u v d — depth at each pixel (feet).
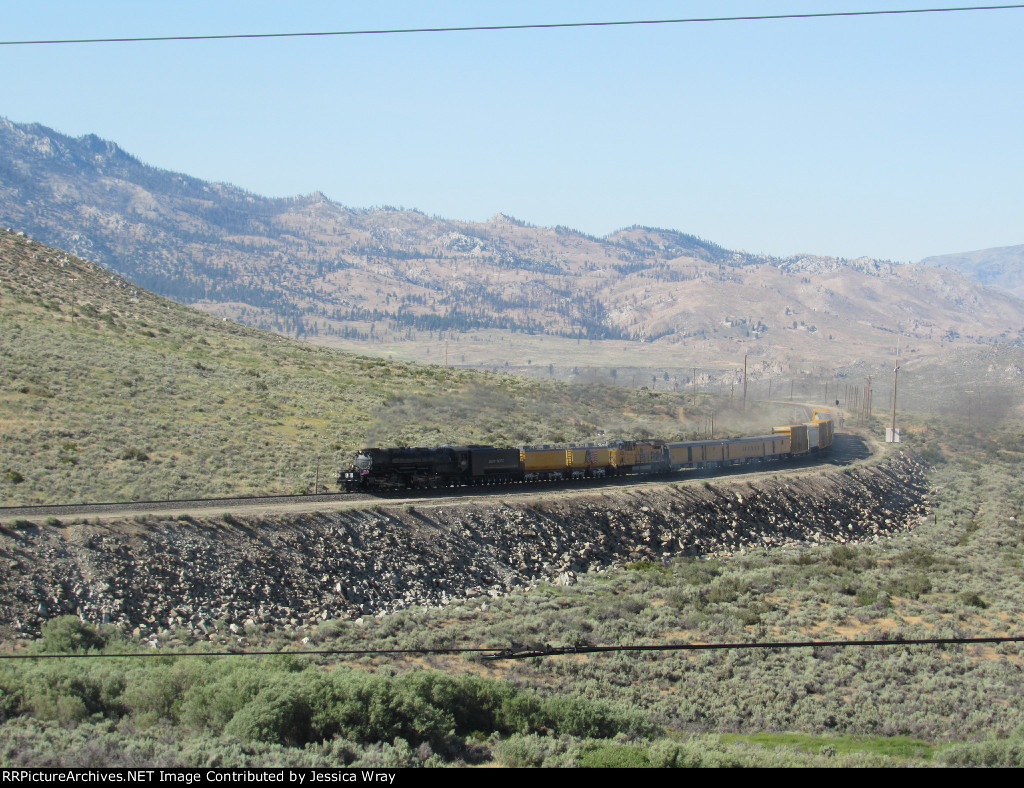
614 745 97.35
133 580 142.31
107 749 81.41
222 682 100.89
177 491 191.62
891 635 155.33
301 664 119.75
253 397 299.38
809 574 201.77
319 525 173.17
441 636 143.43
